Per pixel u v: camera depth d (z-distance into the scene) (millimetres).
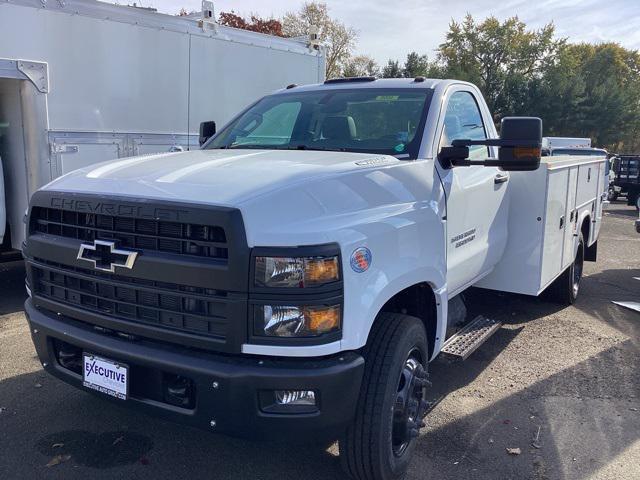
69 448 3666
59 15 6891
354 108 4242
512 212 5168
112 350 2953
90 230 3041
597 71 66125
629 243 12875
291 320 2631
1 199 6461
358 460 3066
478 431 4035
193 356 2771
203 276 2676
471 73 50969
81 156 7184
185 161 3430
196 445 3744
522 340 5863
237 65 9164
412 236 3287
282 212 2713
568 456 3750
